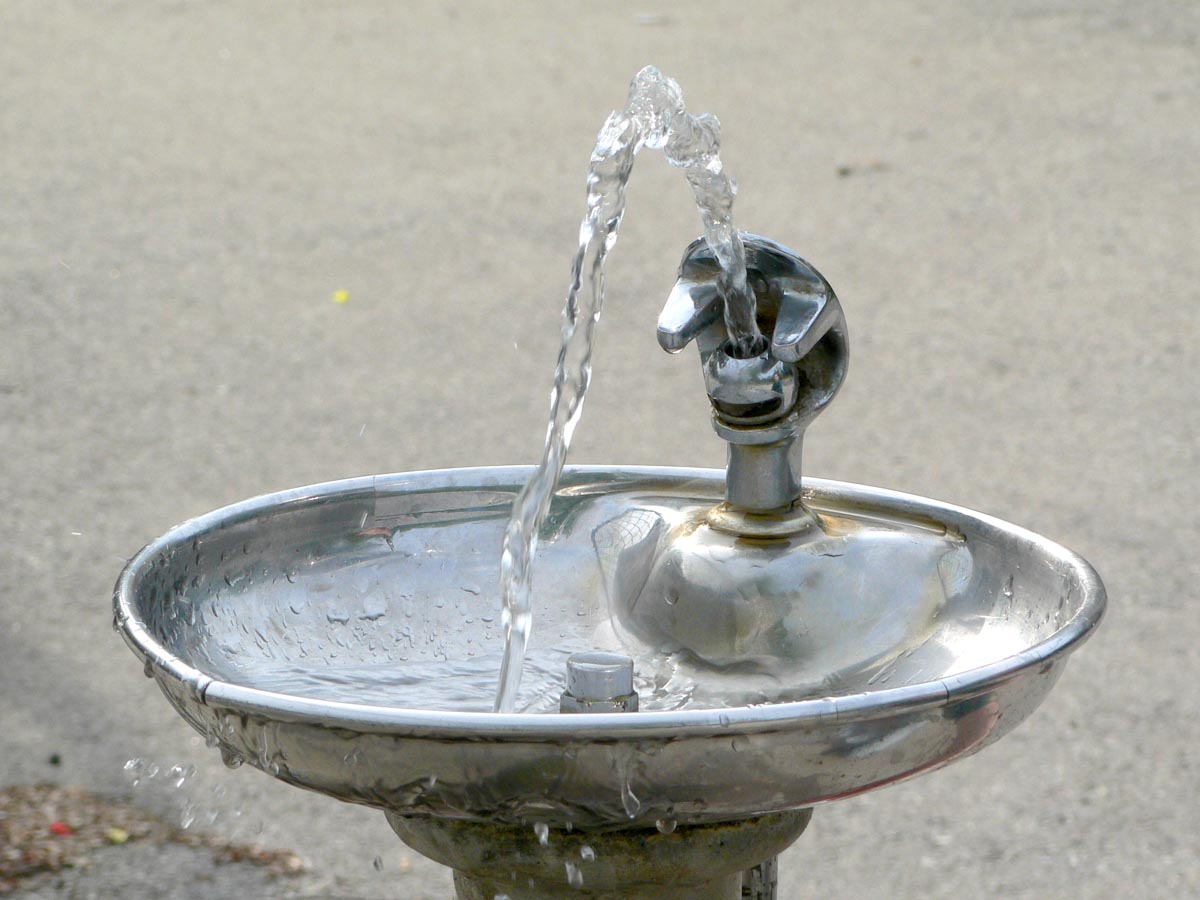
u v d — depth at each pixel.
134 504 5.83
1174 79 11.05
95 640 4.93
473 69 12.16
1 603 5.13
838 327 1.99
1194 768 4.27
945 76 11.39
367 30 13.56
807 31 12.94
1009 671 1.54
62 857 3.90
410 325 7.52
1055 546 1.95
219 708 1.52
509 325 7.51
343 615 2.14
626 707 1.82
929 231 8.49
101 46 13.09
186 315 7.66
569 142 10.23
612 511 2.28
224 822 4.11
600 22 13.61
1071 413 6.44
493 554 2.25
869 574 2.04
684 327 1.95
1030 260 8.07
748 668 2.02
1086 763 4.33
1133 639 4.85
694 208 8.98
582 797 1.49
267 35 13.44
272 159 10.05
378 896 3.82
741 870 1.91
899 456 6.13
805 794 1.53
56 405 6.68
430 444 6.33
